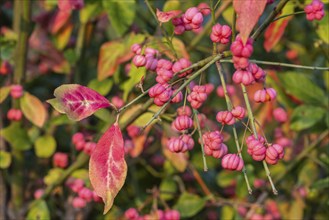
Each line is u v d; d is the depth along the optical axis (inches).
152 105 25.9
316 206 35.7
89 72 37.6
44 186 34.8
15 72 30.8
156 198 30.6
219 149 20.1
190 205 31.2
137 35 28.3
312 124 31.2
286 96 32.1
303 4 27.1
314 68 20.3
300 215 33.4
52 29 32.7
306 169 34.0
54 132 34.9
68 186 32.6
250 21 17.3
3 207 32.6
